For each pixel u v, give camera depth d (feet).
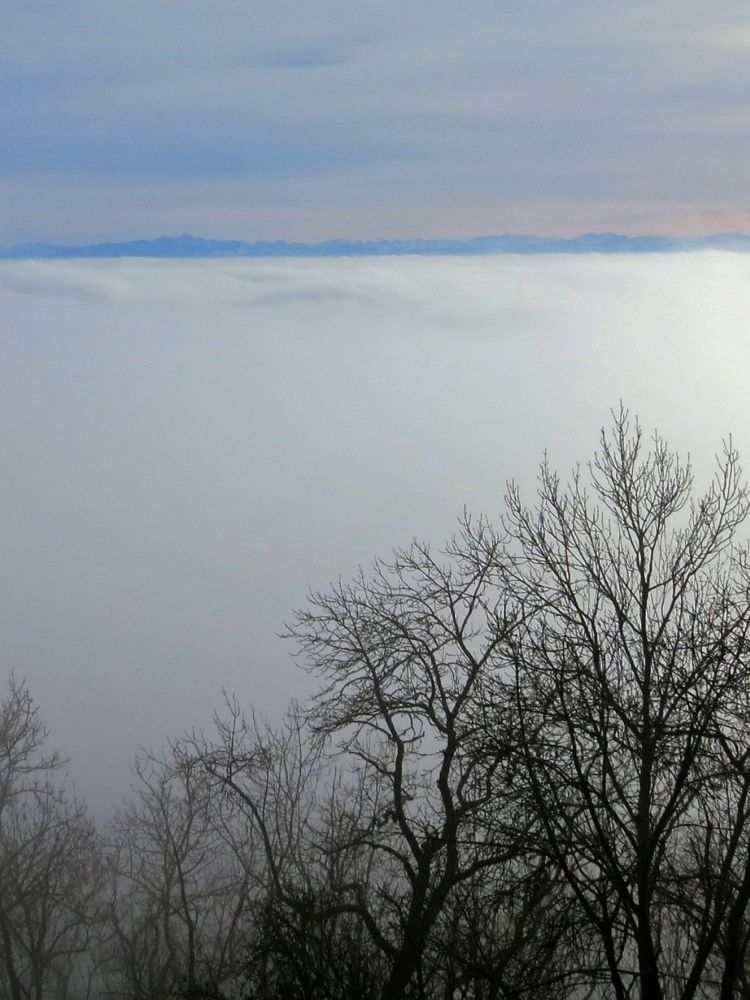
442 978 73.87
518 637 77.05
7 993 124.36
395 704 91.30
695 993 66.54
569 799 69.15
